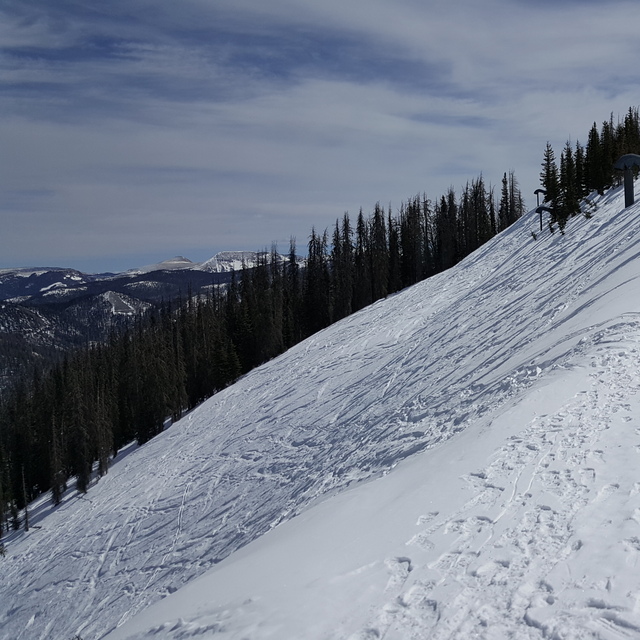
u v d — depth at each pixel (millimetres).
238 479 30375
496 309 31203
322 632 5852
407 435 19281
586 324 16203
